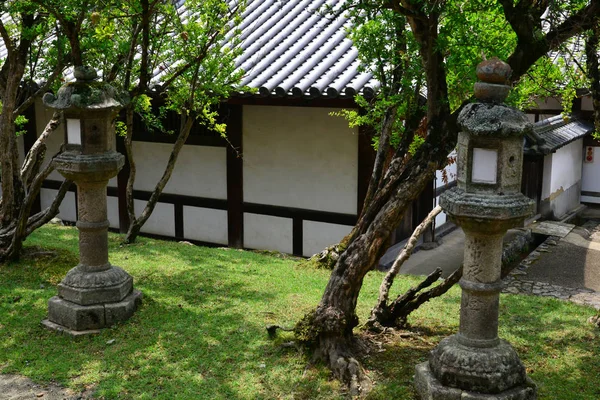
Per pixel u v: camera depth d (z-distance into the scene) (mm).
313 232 10164
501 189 3875
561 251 10648
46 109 12430
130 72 7613
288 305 6648
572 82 6613
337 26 10469
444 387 4164
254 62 9734
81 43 7078
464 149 3963
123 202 11961
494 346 4207
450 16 5434
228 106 10500
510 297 7324
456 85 6070
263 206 10562
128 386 4891
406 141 5781
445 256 10977
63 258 8008
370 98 8117
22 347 5586
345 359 4918
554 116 13898
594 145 16094
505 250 10562
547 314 6551
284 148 10195
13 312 6312
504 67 3881
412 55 6363
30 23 7266
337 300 5121
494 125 3744
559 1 4895
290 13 11172
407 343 5523
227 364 5203
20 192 8008
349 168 9664
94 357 5395
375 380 4770
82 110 5508
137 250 9062
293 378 4922
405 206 4930
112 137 6066
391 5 4621
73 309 5816
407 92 6254
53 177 12867
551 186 14039
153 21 7910
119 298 6078
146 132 11516
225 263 8469
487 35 5770
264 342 5602
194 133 11023
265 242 10656
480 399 4016
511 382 4117
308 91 8648
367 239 5035
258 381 4906
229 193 10820
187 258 8648
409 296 5848
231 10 8875
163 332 5836
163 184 9461
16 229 7594
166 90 8562
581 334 5863
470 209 3857
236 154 10633
